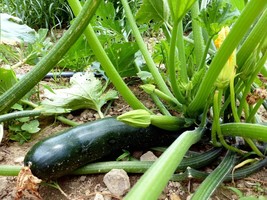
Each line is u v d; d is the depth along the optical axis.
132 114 0.33
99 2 0.30
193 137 0.32
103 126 0.35
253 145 0.34
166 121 0.36
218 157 0.37
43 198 0.33
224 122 0.37
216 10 0.33
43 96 0.49
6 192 0.33
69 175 0.35
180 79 0.39
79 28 0.31
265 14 0.31
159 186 0.24
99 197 0.32
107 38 0.50
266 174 0.35
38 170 0.32
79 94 0.43
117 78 0.37
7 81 0.42
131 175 0.35
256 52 0.32
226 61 0.30
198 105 0.35
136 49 0.46
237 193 0.31
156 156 0.38
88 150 0.34
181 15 0.32
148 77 0.43
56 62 0.32
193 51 0.44
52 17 0.83
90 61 0.53
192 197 0.29
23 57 0.56
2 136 0.39
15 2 0.85
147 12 0.41
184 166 0.34
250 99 0.33
